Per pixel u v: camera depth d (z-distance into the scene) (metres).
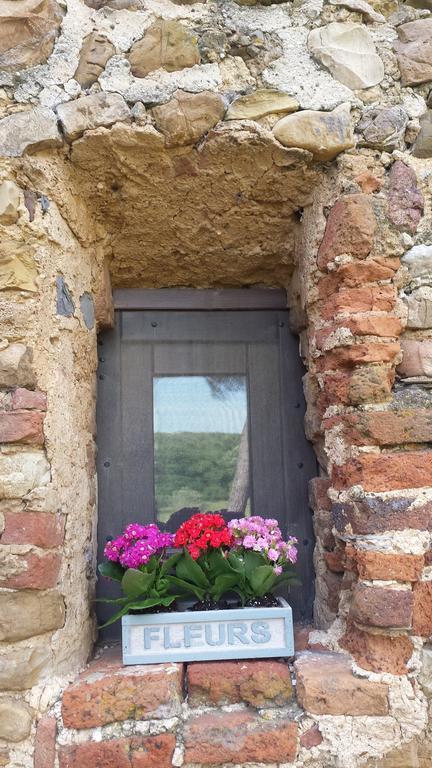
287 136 1.84
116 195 1.99
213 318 2.32
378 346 1.79
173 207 2.04
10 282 1.72
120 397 2.24
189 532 1.85
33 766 1.59
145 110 1.82
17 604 1.62
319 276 1.98
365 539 1.70
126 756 1.61
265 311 2.32
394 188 1.88
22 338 1.72
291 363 2.31
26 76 1.81
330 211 1.92
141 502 2.19
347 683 1.67
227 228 2.11
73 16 1.86
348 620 1.83
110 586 2.14
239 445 2.26
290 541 1.96
